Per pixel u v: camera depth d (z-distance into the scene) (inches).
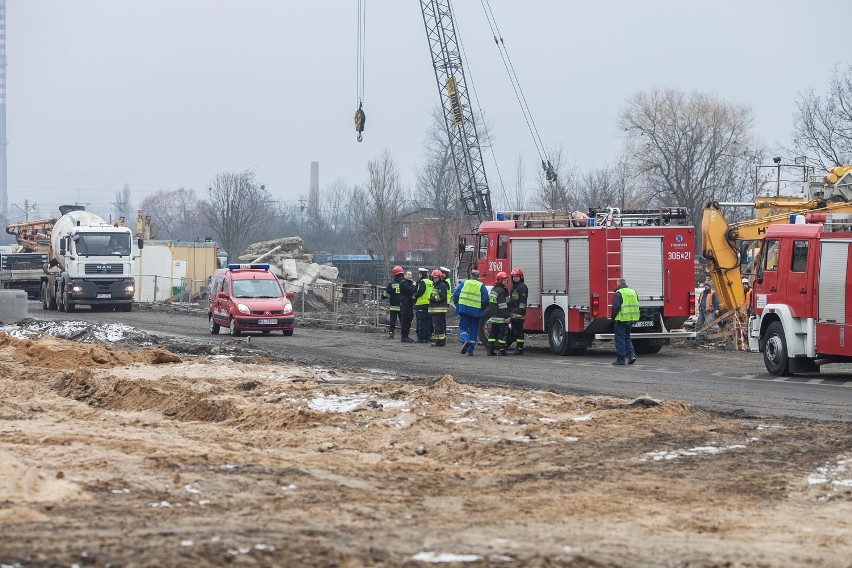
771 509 676.7
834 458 850.1
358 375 1491.1
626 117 5177.2
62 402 1250.0
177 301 4020.7
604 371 1636.3
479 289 1956.2
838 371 1657.2
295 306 3570.4
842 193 2256.4
